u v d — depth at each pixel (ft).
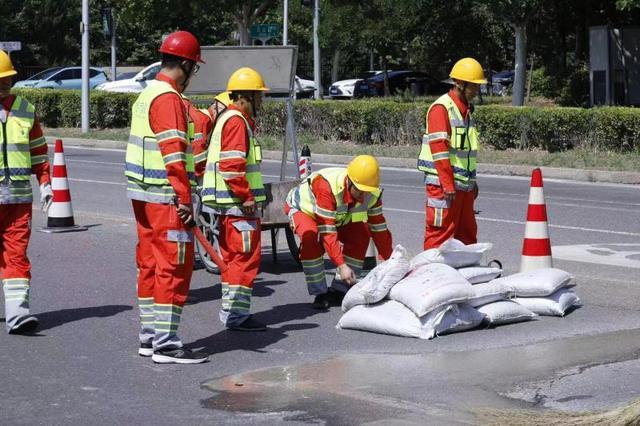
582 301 38.88
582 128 97.86
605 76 140.87
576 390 27.40
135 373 29.32
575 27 163.94
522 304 36.29
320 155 104.22
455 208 39.52
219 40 270.26
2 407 26.09
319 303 37.99
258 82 33.58
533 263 40.52
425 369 29.58
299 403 26.30
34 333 34.04
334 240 36.04
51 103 139.54
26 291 33.91
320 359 30.91
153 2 184.75
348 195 36.22
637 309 37.58
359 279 38.27
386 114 111.45
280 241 52.95
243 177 33.06
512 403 26.27
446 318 33.91
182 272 30.14
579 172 86.58
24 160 33.47
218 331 34.68
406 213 63.82
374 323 33.99
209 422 24.80
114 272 44.70
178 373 29.35
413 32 178.40
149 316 31.09
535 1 133.08
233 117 32.99
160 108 29.30
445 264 35.35
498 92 223.51
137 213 30.63
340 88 207.21
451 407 25.86
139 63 284.20
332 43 184.24
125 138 122.83
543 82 176.35
